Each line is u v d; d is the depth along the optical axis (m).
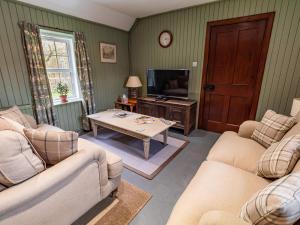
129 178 2.01
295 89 2.56
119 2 2.97
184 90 3.34
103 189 1.48
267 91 2.78
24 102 2.64
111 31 3.79
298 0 2.30
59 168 1.11
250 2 2.61
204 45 3.15
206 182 1.22
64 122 3.22
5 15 2.30
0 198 0.87
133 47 4.22
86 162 1.26
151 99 3.66
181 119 3.25
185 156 2.50
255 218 0.73
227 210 0.98
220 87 3.22
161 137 3.14
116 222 1.43
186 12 3.21
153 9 3.29
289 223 0.66
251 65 2.85
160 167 2.22
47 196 1.06
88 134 3.30
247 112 3.05
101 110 3.92
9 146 0.97
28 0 2.41
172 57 3.61
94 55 3.55
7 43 2.37
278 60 2.60
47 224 1.09
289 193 0.68
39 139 1.20
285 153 1.18
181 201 1.11
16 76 2.51
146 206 1.60
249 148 1.71
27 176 1.04
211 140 3.04
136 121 2.70
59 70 3.15
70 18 3.02
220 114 3.33
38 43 2.62
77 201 1.26
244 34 2.81
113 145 2.84
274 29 2.53
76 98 3.46
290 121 1.64
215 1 2.86
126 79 4.43
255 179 1.26
